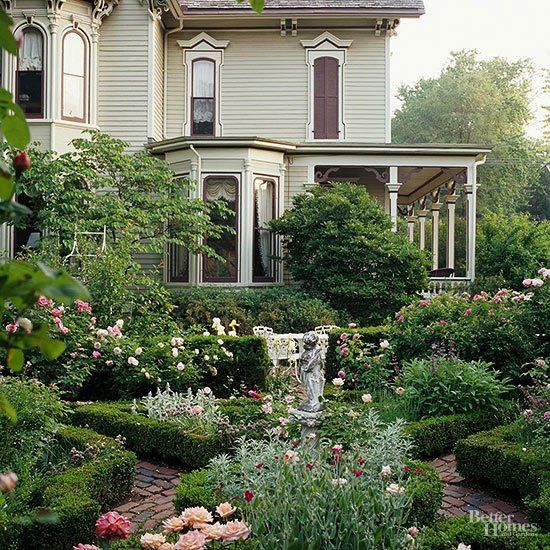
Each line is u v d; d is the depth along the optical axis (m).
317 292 17.48
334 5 20.91
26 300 1.39
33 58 17.95
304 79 21.59
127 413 8.77
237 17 20.97
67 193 15.77
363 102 21.61
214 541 3.90
